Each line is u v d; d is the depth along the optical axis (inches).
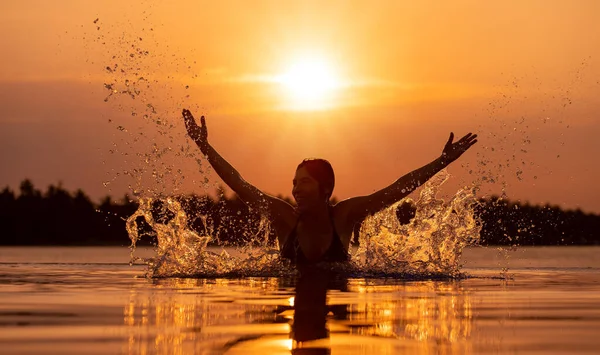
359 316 122.1
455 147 246.1
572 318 120.5
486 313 126.9
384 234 247.9
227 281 197.6
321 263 233.3
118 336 100.9
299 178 231.0
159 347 93.0
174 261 230.8
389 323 114.0
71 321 114.8
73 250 553.0
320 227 233.3
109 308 131.5
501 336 101.9
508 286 185.9
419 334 103.4
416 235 248.7
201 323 113.4
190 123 254.2
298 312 127.1
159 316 121.1
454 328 109.0
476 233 245.9
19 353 88.0
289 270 232.4
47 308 131.5
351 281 199.3
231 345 94.7
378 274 224.4
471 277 219.9
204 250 234.1
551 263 339.0
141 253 458.0
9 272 233.3
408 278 213.2
